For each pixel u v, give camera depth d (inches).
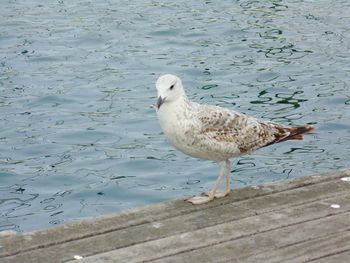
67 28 721.6
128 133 486.0
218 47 669.3
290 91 561.0
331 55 644.1
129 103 538.0
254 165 433.7
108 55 649.0
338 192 260.2
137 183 411.8
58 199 392.8
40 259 219.5
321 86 570.3
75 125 498.3
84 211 378.9
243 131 261.6
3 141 471.5
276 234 232.5
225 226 238.4
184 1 818.8
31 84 576.7
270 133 269.0
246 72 603.5
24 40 684.1
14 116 513.0
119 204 387.2
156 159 443.8
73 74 601.0
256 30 716.7
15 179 417.1
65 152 456.1
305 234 231.9
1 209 381.1
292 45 671.8
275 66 617.0
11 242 228.1
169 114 252.7
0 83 578.6
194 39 691.4
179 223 240.4
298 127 275.6
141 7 794.2
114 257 220.4
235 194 260.5
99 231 234.5
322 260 217.2
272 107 528.7
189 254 221.9
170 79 250.4
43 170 429.7
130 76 595.8
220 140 257.0
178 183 410.9
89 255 221.9
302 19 751.7
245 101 541.6
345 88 565.0
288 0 825.5
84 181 414.9
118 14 768.9
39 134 483.2
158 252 223.0
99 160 444.1
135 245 227.3
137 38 693.9
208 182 411.2
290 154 450.0
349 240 227.8
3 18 751.1
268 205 252.1
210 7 795.4
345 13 770.8
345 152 450.9
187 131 253.0
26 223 364.2
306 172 423.2
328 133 481.4
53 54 649.0
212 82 581.6
